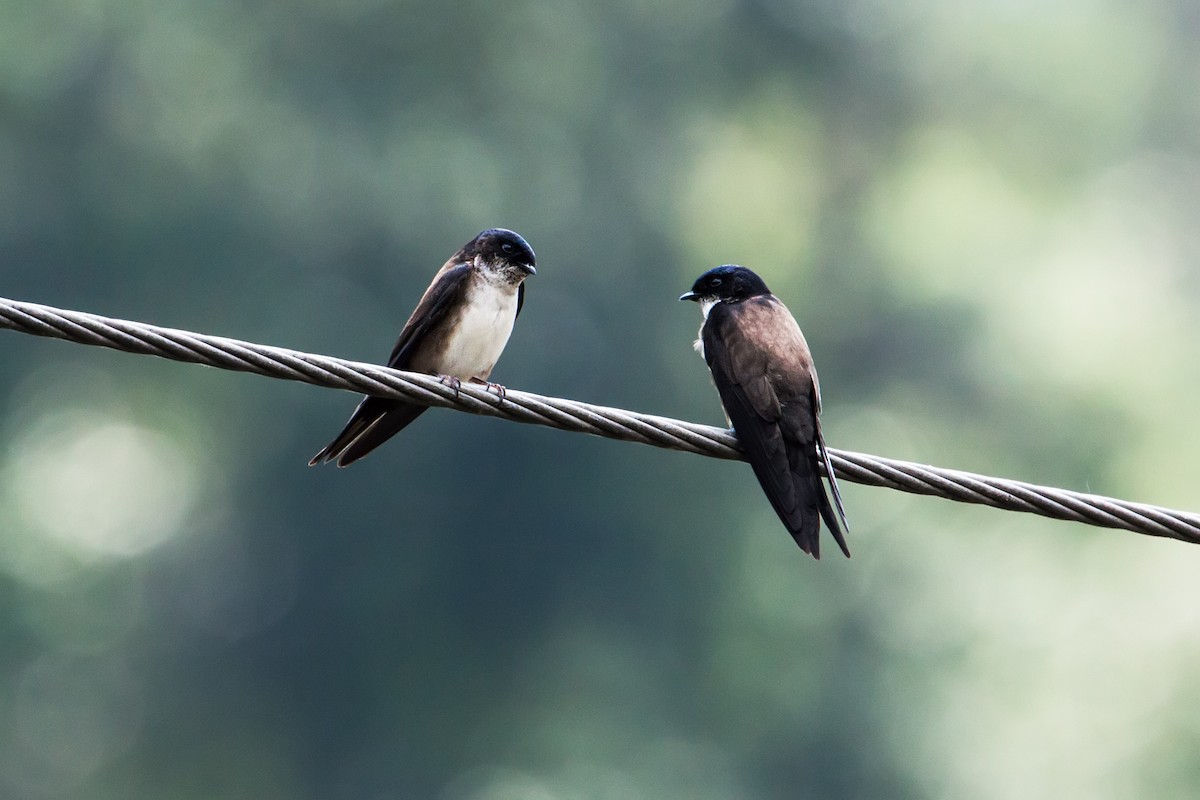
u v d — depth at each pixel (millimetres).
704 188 30844
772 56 32344
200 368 25062
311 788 24266
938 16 35844
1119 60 39344
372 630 23859
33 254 25812
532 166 27562
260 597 24438
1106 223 37219
